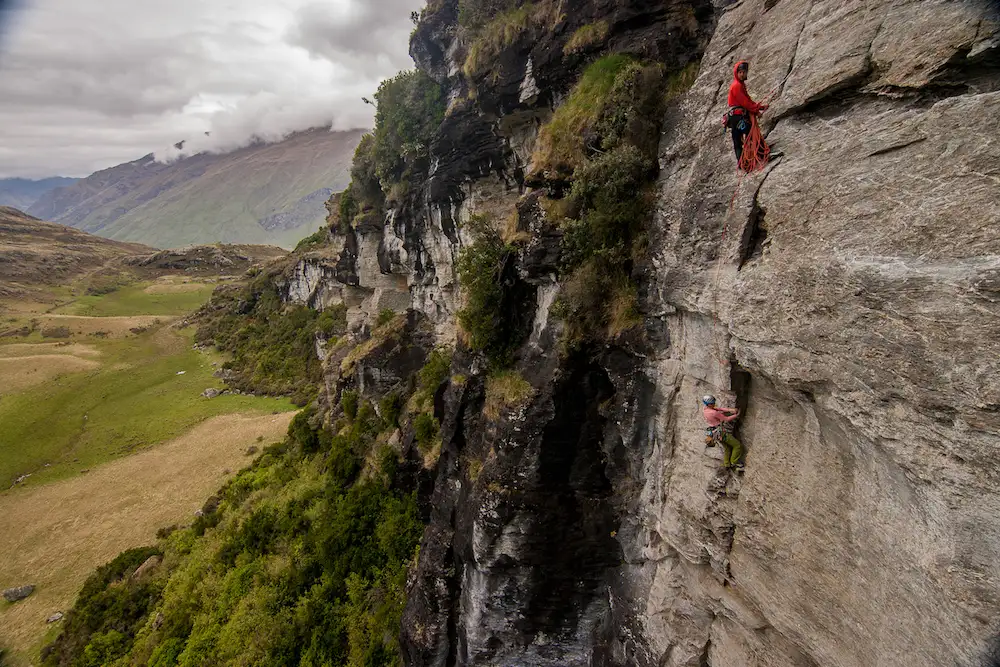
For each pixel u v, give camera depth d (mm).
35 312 123062
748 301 9844
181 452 51188
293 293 81938
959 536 6594
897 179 7500
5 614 32031
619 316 14500
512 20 19828
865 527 8398
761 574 10844
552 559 16156
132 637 28547
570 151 16062
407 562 24328
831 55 8883
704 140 12078
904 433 7133
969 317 6355
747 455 11227
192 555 32688
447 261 30000
